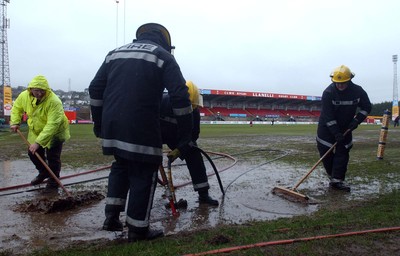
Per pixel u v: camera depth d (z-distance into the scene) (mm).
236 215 4121
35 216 4082
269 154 10562
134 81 2977
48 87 5023
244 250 2861
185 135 3205
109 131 3014
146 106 2984
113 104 3006
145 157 2982
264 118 72625
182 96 3033
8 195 5164
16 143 14906
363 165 7855
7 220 3920
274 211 4281
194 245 3004
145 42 3184
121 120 2953
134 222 3084
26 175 6926
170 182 4141
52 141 5348
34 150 4879
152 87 3012
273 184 5926
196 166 4617
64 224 3783
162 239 3221
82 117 67875
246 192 5320
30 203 4535
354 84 5453
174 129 4324
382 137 8883
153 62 3014
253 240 3102
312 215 4035
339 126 5555
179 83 3031
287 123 63438
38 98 5016
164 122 4281
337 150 5508
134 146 2943
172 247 2945
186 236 3328
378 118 78438
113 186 3262
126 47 3160
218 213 4199
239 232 3369
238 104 75500
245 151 11477
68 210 4336
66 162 8680
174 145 4457
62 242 3234
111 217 3213
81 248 3041
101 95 3275
